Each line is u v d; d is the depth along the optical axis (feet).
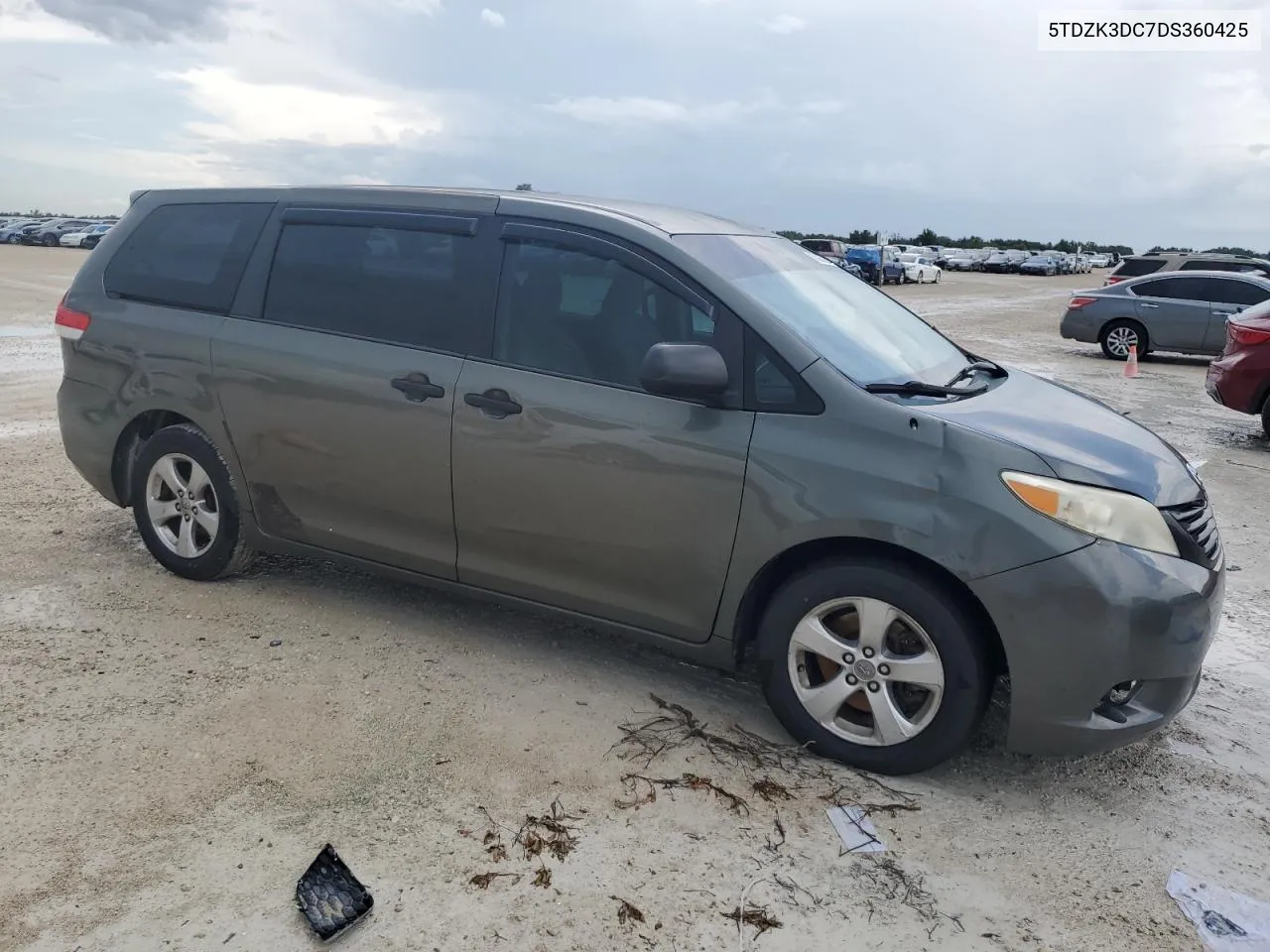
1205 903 9.28
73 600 14.85
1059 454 10.50
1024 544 10.05
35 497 19.99
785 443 10.99
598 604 12.45
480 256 12.96
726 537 11.32
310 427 13.80
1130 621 10.00
